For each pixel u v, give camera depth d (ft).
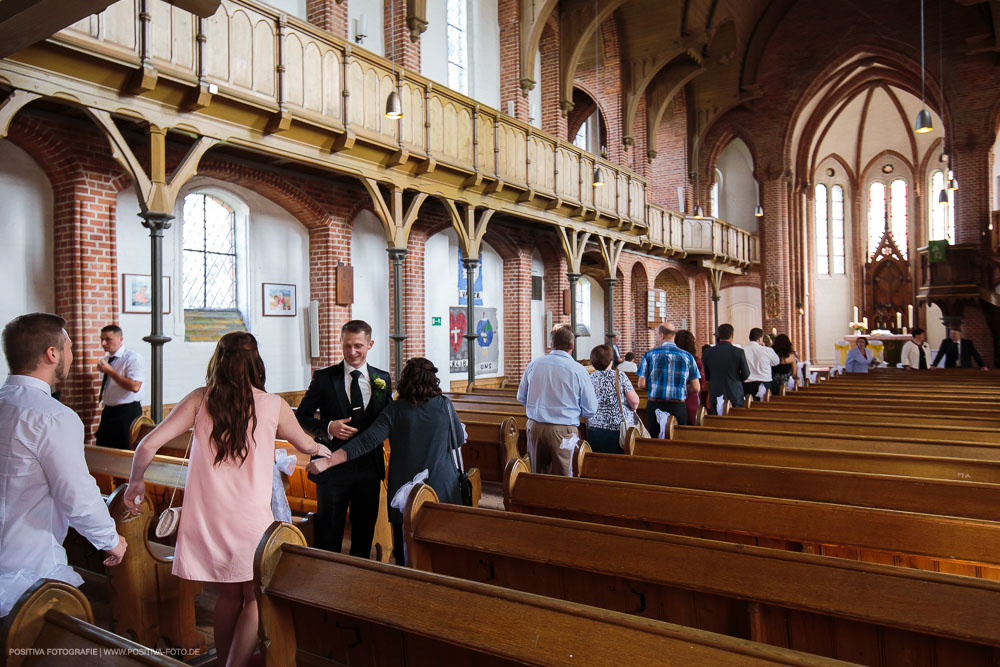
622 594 9.84
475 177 40.24
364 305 42.42
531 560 10.39
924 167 108.37
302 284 39.29
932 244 79.56
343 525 14.64
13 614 7.13
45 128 26.08
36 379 9.25
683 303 85.87
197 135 26.45
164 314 31.86
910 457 15.70
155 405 24.77
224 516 10.04
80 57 22.34
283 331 38.09
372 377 15.33
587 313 74.08
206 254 34.96
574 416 19.60
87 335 27.30
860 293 113.39
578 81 69.77
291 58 29.27
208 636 13.64
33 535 8.93
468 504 15.12
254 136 28.63
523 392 20.22
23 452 8.78
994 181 90.12
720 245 82.28
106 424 23.86
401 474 14.28
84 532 9.05
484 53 51.62
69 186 27.17
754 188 96.53
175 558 10.09
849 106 108.58
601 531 10.12
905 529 10.75
